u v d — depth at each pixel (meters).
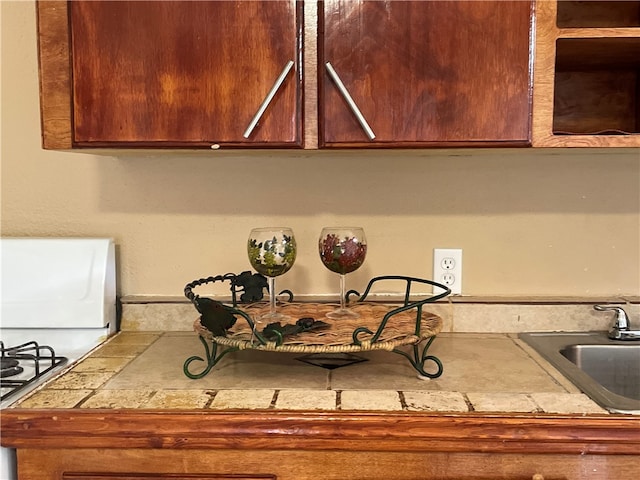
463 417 0.82
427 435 0.82
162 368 1.05
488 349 1.18
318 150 1.10
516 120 1.00
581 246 1.32
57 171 1.33
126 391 0.93
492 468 0.84
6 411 0.85
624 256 1.32
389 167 1.31
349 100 0.99
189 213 1.33
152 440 0.84
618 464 0.83
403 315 1.14
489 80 0.99
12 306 1.23
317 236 1.33
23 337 1.24
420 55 0.99
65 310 1.23
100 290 1.24
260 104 1.00
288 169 1.32
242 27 0.99
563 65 1.25
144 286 1.35
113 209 1.33
